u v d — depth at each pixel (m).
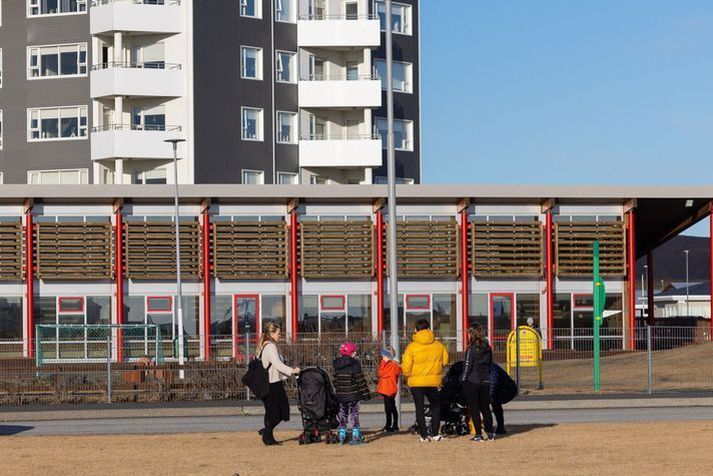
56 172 75.06
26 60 75.75
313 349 36.72
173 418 32.38
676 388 38.19
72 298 55.88
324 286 57.16
